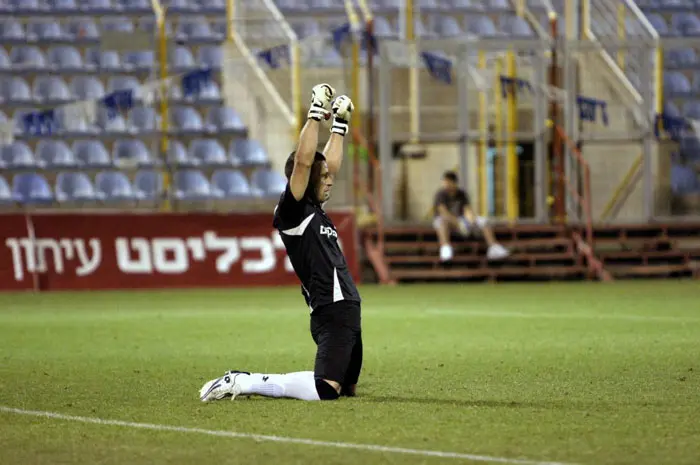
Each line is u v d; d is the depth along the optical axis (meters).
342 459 19.48
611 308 55.31
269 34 86.81
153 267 72.00
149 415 24.52
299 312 54.81
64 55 92.50
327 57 89.06
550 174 83.06
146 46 79.81
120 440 21.58
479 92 84.25
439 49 78.94
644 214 82.94
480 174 82.25
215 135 85.00
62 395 27.86
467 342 40.69
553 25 80.81
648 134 82.44
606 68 85.94
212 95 88.31
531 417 23.84
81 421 23.81
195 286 72.38
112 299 64.19
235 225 73.19
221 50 91.06
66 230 71.19
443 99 86.19
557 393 27.58
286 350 38.69
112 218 71.69
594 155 85.38
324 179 25.98
